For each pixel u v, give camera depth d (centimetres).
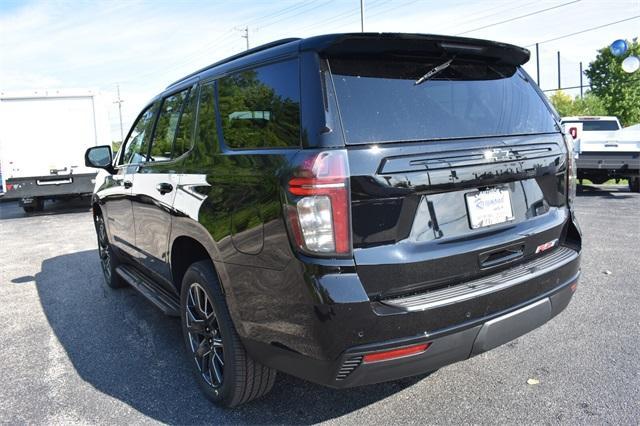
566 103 3684
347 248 217
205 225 281
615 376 314
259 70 268
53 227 1065
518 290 255
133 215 421
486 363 340
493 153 258
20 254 780
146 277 449
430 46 250
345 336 216
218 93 305
